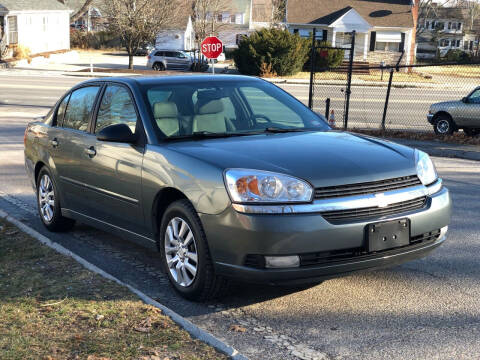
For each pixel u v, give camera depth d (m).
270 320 4.18
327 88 33.16
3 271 5.03
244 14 72.62
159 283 4.95
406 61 51.34
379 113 22.00
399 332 3.96
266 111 5.42
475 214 7.38
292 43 39.56
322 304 4.47
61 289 4.56
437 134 16.39
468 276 5.11
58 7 53.91
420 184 4.44
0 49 44.38
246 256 4.01
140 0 41.50
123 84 5.45
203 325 4.10
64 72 39.25
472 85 37.06
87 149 5.52
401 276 5.10
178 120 4.98
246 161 4.22
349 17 48.75
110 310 4.13
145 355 3.44
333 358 3.58
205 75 5.77
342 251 4.07
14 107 21.72
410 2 51.88
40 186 6.64
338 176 4.10
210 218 4.13
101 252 5.84
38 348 3.54
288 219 3.91
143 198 4.80
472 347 3.72
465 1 104.75
